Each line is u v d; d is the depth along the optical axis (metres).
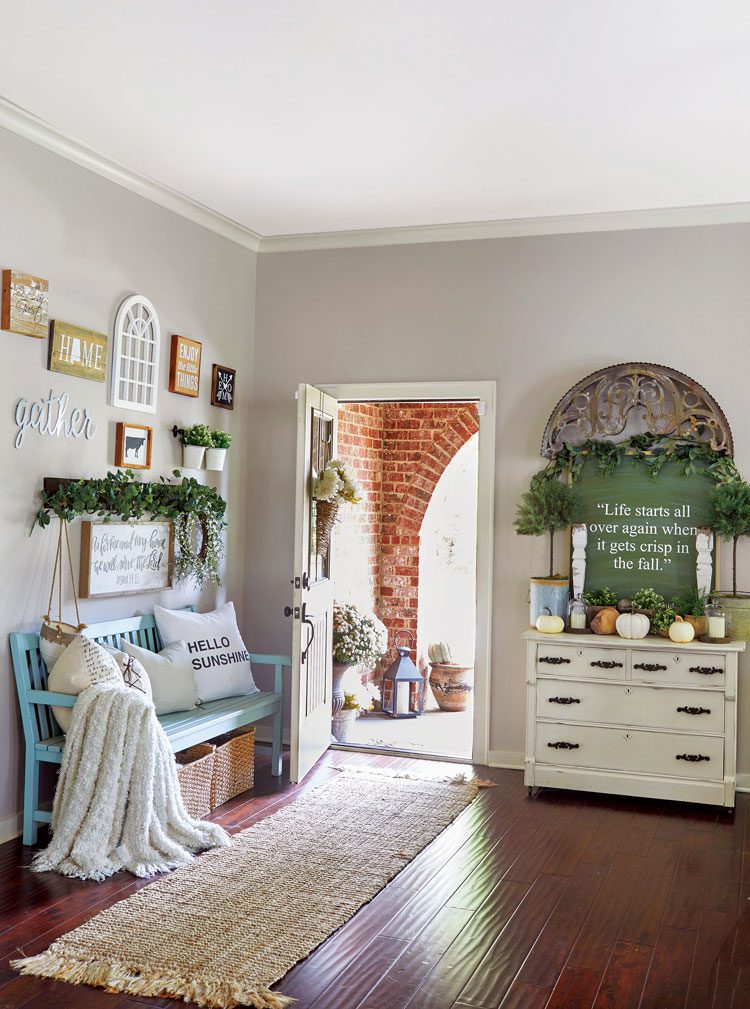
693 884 3.67
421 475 7.61
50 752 3.89
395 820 4.36
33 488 4.08
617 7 2.99
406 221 5.40
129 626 4.66
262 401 5.89
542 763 4.85
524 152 4.27
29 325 3.99
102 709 3.77
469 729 6.89
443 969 2.95
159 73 3.54
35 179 4.06
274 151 4.32
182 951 3.01
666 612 4.89
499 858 3.92
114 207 4.57
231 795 4.68
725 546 4.98
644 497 5.11
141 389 4.80
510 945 3.12
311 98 3.73
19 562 4.01
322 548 5.30
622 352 5.18
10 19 3.15
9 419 3.94
